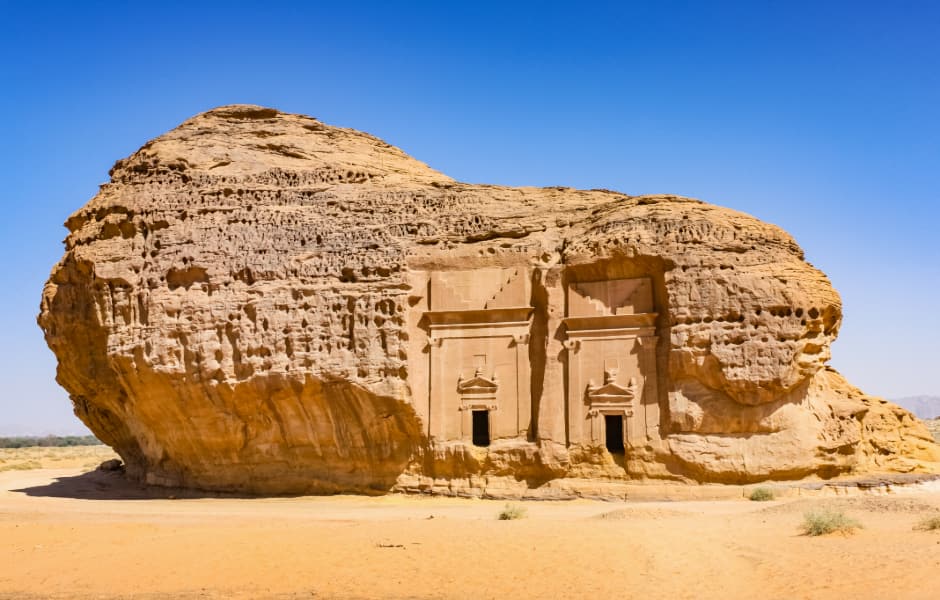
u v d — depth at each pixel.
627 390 36.19
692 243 36.47
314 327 38.91
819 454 35.19
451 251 39.59
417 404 38.16
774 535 23.00
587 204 41.59
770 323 35.00
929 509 25.83
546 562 21.09
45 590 21.30
